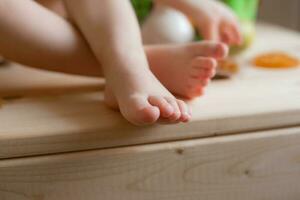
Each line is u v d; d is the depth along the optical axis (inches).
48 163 15.0
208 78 16.7
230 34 21.4
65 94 18.3
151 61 17.5
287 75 20.4
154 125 15.5
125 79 15.7
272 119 16.5
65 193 15.3
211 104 16.9
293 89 18.5
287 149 16.8
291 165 17.0
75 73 18.3
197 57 16.8
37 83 19.6
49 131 15.0
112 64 16.2
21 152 14.9
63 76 20.5
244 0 24.6
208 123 15.9
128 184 15.7
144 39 21.9
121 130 15.4
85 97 17.9
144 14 23.0
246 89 18.5
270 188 17.0
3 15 16.2
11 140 14.7
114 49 16.3
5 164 14.8
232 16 21.6
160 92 15.6
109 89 16.4
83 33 17.5
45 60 17.4
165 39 21.6
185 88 16.9
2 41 16.7
